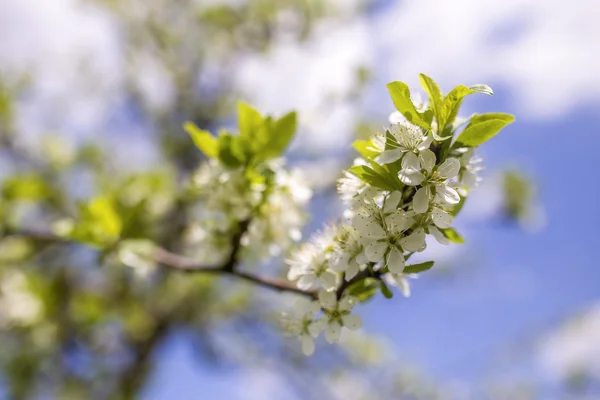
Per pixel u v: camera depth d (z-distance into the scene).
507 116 1.59
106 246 3.03
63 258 6.60
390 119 1.62
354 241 1.69
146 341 8.80
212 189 2.38
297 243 2.43
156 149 9.42
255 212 2.34
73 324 6.38
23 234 3.82
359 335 8.70
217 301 9.20
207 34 9.20
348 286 1.73
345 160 5.78
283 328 1.77
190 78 9.65
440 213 1.51
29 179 4.35
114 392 8.76
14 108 7.09
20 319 5.45
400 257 1.55
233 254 2.39
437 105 1.57
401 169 1.51
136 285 7.76
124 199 4.47
